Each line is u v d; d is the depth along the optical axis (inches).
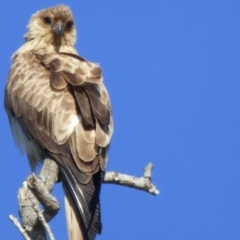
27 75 562.6
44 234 406.9
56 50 650.2
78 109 516.4
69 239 446.9
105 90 542.6
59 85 533.3
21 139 564.4
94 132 500.4
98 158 490.6
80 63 557.6
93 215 457.1
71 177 482.6
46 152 516.4
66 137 503.5
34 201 374.0
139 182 470.6
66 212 463.8
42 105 532.7
